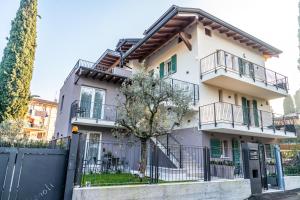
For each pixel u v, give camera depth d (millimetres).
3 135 9539
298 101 34219
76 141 5328
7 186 4570
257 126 12602
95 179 6188
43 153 5039
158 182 6281
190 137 11750
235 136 12727
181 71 13352
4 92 12367
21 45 13320
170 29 13609
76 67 13258
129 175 7230
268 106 15688
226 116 11375
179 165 9414
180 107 7523
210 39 13133
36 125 30672
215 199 6824
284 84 14641
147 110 7223
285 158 11102
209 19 12531
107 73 12742
